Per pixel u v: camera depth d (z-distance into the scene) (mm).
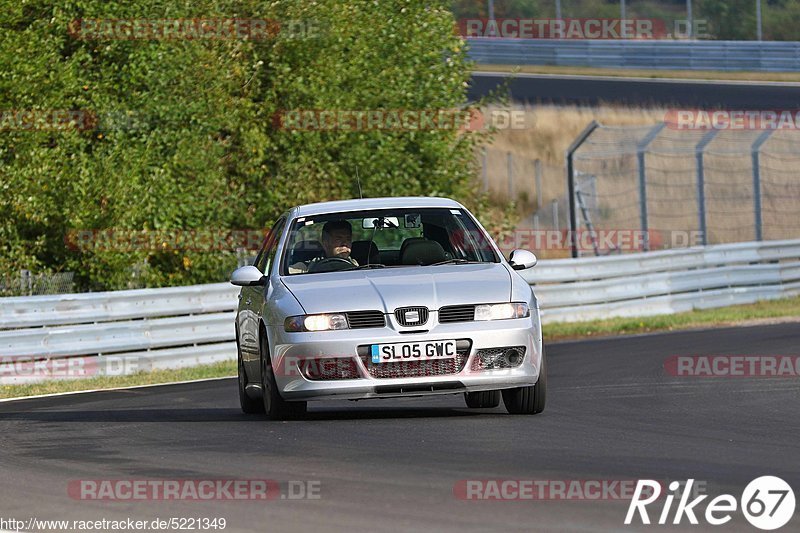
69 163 62500
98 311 53594
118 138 64500
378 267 32094
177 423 32562
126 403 40719
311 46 70812
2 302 50781
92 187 62094
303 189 69688
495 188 121750
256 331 32062
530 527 17422
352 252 33000
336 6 71000
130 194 63125
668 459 23328
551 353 53938
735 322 67875
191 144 65562
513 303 29578
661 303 75188
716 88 143750
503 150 126562
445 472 22156
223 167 69188
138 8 65938
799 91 142625
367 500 19766
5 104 61469
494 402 33000
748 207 119562
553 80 146750
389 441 26344
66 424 33812
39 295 56406
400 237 37031
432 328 28938
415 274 30828
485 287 29812
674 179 122000
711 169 122562
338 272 31641
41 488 22344
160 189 64125
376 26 73312
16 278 61562
